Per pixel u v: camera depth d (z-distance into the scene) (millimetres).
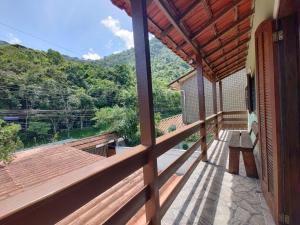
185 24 2660
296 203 1749
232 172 3340
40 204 680
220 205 2359
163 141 1810
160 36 2744
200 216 2146
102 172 991
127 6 1970
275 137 1812
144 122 1578
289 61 1708
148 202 1616
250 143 3529
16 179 4184
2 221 564
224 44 4043
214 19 2707
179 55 3855
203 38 3432
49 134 18703
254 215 2143
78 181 839
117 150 12516
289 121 1733
